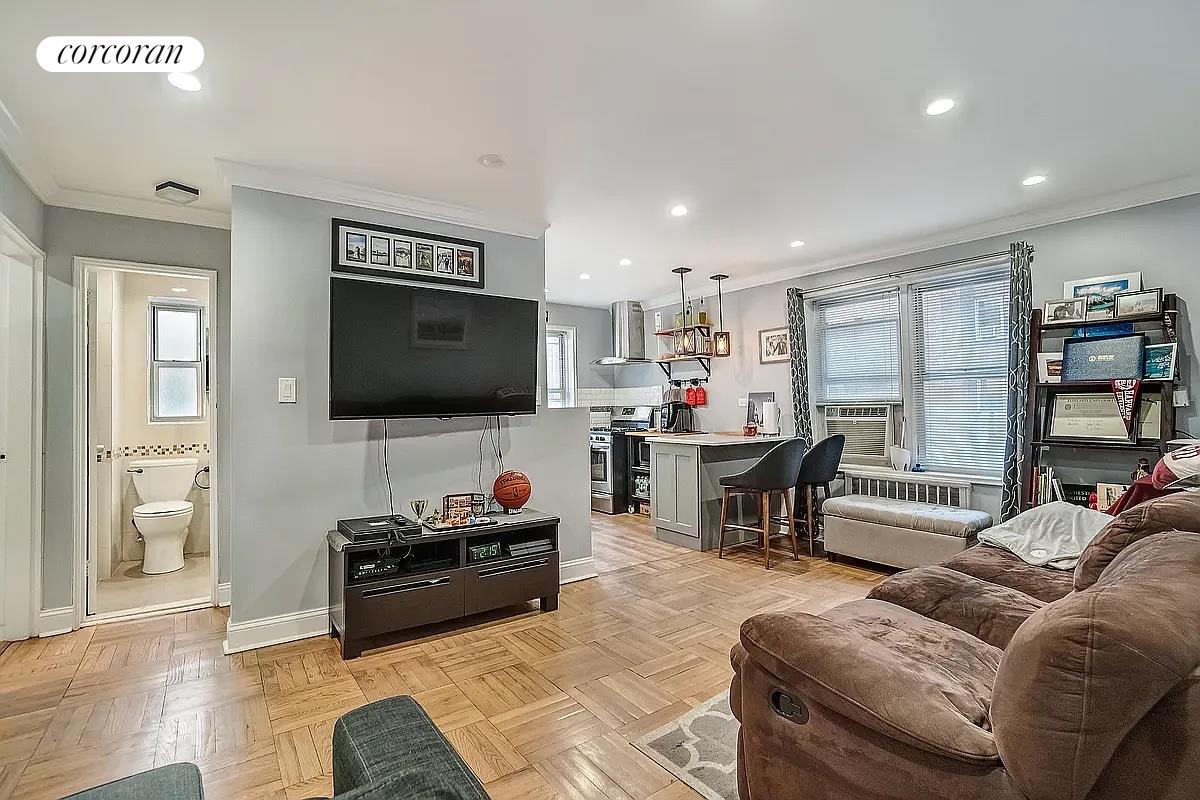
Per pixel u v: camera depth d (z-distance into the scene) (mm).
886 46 2029
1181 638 896
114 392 4250
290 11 1782
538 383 3908
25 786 1876
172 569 4355
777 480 4324
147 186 3176
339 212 3232
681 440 5008
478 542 3211
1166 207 3324
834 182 3277
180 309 4891
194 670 2703
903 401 4668
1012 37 1980
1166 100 2408
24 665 2770
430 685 2537
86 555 3352
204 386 4961
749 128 2625
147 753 2051
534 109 2430
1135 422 3264
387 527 3023
